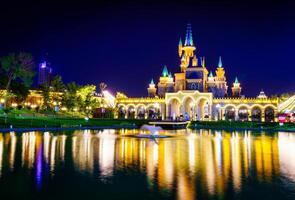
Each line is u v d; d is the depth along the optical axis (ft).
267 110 457.27
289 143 145.79
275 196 52.06
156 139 164.04
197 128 316.60
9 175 66.74
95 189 55.93
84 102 451.12
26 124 236.43
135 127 306.76
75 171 71.67
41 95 433.07
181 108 494.18
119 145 128.77
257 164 83.20
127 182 61.21
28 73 328.49
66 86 448.65
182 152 107.55
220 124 342.64
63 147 118.01
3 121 238.48
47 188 56.44
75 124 278.87
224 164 82.89
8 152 101.50
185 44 612.70
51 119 300.61
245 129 296.92
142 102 510.58
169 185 59.11
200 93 483.51
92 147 119.65
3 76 350.23
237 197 51.52
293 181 62.85
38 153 100.37
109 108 504.84
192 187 57.62
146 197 51.19
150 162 85.20
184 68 604.90
